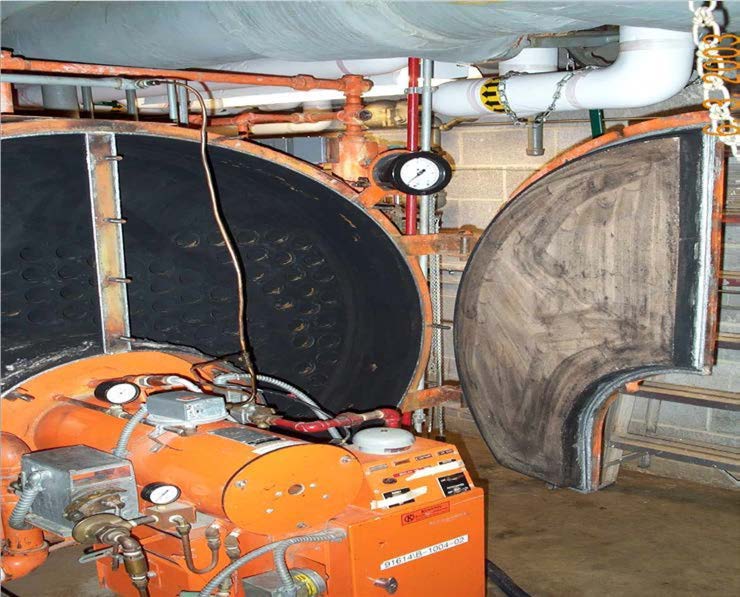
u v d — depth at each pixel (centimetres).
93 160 229
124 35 256
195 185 271
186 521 194
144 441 212
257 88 359
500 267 270
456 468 225
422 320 295
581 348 252
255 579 201
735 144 198
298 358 316
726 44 224
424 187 279
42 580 291
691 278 218
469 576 224
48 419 236
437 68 337
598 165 233
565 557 304
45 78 222
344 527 198
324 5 202
